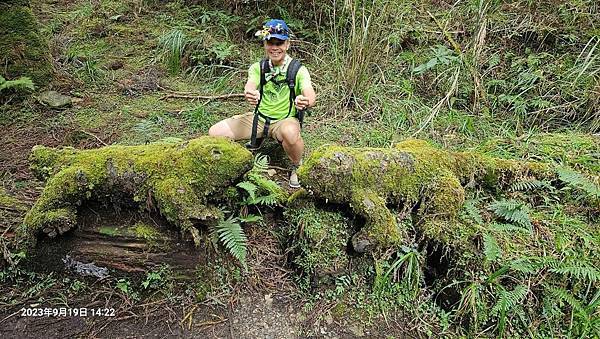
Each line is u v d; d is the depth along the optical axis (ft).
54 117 13.89
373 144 13.04
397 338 8.61
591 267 8.82
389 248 9.03
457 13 18.54
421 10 18.80
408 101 14.75
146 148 9.15
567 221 9.95
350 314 8.85
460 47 16.97
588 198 10.39
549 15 17.35
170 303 8.82
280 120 11.07
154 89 15.97
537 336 8.54
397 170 9.37
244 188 9.32
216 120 14.02
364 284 9.14
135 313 8.64
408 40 17.74
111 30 19.54
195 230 8.68
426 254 9.43
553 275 8.92
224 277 9.12
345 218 9.37
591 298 8.95
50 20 20.31
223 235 8.83
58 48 17.87
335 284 9.04
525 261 8.83
